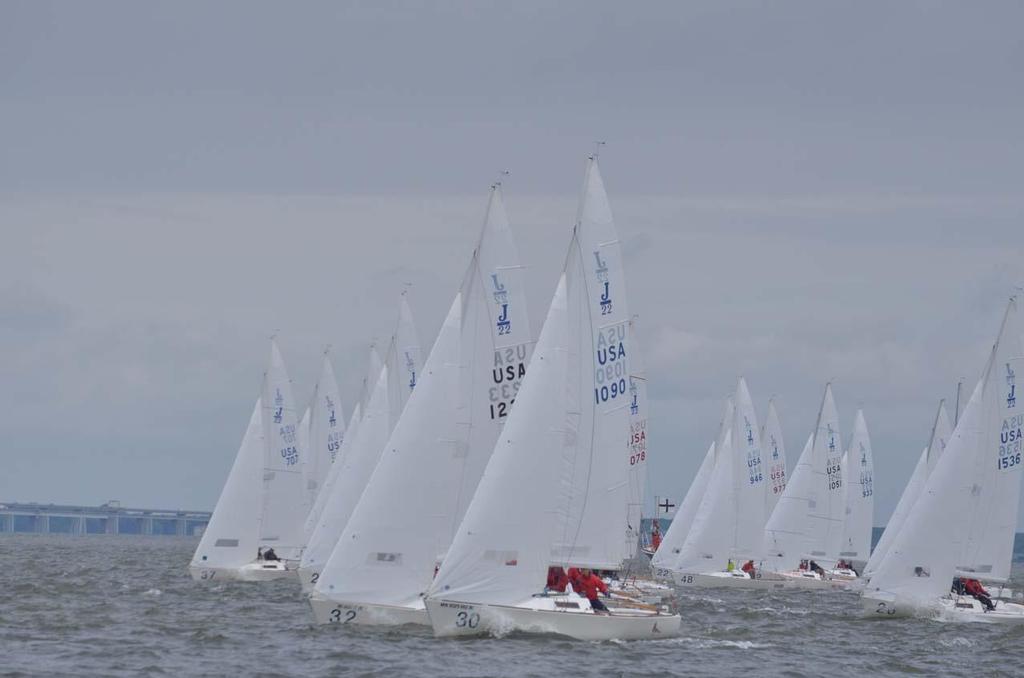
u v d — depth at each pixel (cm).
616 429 12125
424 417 11812
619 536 12112
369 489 11756
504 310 12481
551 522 11275
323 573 11738
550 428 11250
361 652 10625
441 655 10488
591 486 12019
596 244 12125
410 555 11738
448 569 11069
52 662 10275
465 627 11181
